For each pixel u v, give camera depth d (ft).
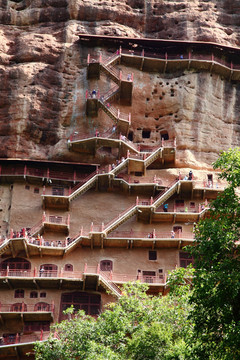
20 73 197.47
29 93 193.67
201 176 186.19
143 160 183.93
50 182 182.70
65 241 172.35
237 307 95.55
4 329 156.87
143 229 175.42
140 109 200.95
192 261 170.60
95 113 193.47
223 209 103.14
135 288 142.20
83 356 125.29
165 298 138.92
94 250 171.32
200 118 196.95
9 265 166.71
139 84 204.23
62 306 161.27
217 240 98.94
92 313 160.35
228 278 94.43
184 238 171.73
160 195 180.65
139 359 124.16
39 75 198.29
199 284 96.63
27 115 189.98
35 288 163.02
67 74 202.08
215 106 201.05
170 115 199.82
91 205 180.55
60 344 131.23
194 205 179.93
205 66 205.67
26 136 188.55
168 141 192.13
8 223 176.55
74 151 188.34
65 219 177.68
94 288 163.43
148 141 196.65
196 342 103.04
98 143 185.68
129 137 198.39
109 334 131.34
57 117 193.67
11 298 161.48
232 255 99.71
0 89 194.80
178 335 127.75
